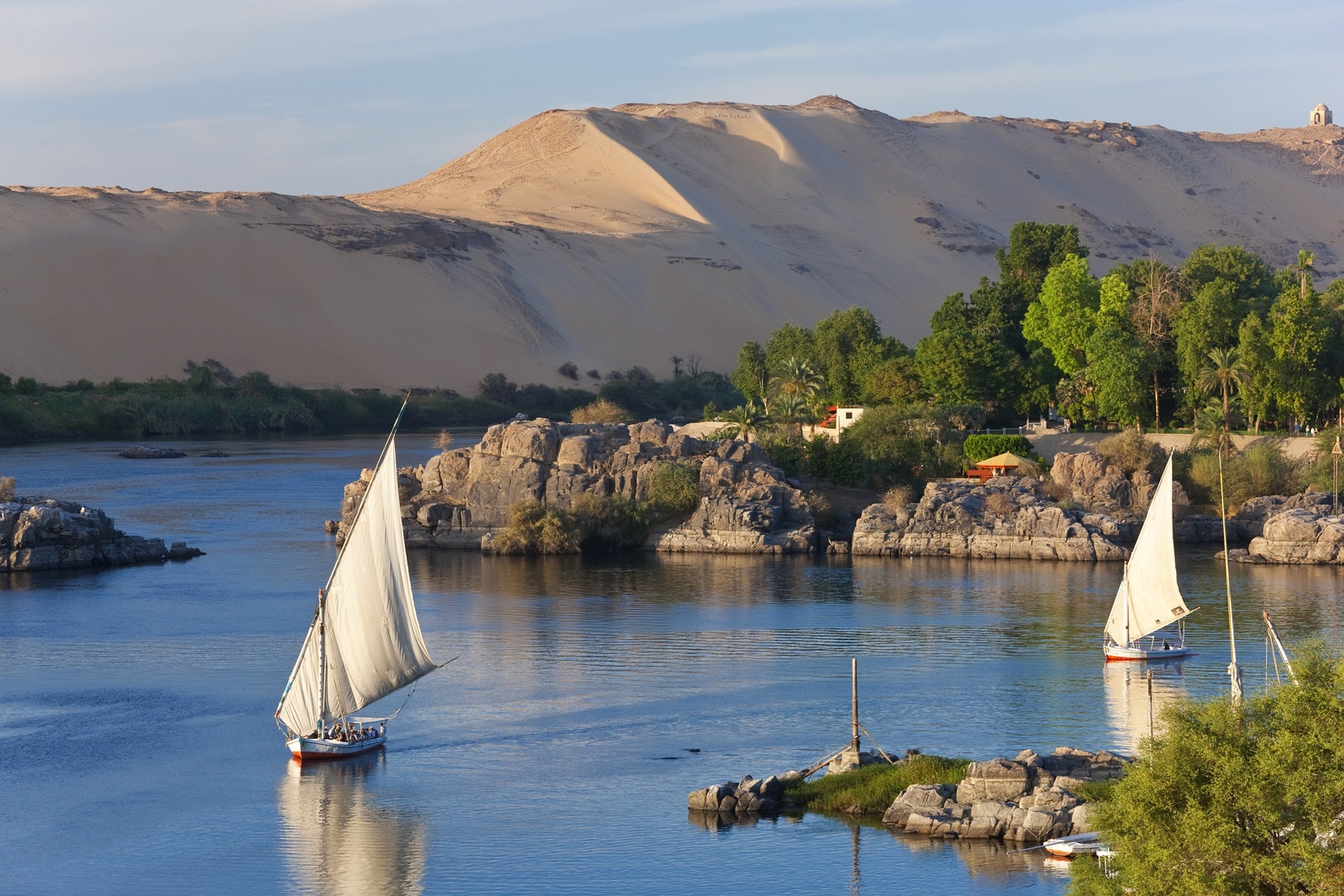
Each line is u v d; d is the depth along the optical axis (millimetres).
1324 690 155125
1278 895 145500
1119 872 162500
